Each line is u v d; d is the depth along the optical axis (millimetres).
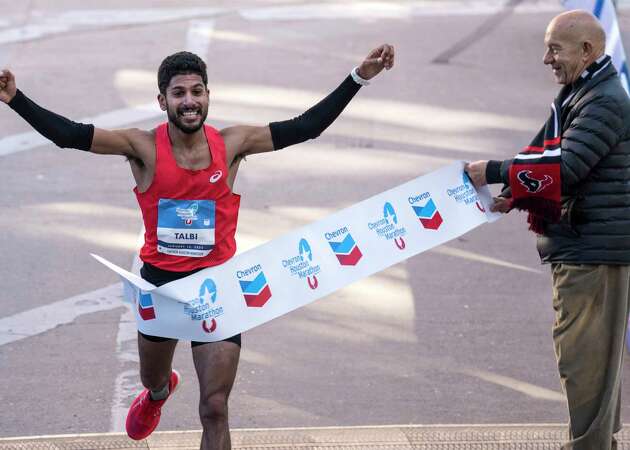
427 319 19578
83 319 19531
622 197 12086
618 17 17203
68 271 21562
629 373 16781
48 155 28422
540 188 12086
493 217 13078
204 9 44031
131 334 18984
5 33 40406
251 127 11891
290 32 40375
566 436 14062
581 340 12375
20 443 13930
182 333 11945
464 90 33625
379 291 20828
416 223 12898
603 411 12422
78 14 43344
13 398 16547
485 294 20656
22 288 20797
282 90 33375
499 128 30234
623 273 12305
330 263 12562
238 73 35125
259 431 14320
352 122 30703
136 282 11578
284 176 26703
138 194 11672
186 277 11805
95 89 33688
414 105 32219
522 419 15875
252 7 44406
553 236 12477
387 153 28219
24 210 24688
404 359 18000
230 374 11688
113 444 13953
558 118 12172
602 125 11781
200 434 14320
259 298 12164
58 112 31438
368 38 39438
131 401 16531
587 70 12039
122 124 30438
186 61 11242
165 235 11641
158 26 41375
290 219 24000
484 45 38594
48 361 17891
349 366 17750
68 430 15586
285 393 16797
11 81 10961
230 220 11883
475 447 13805
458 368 17672
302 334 18984
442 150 28422
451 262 22203
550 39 12148
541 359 17984
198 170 11438
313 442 13984
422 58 36906
